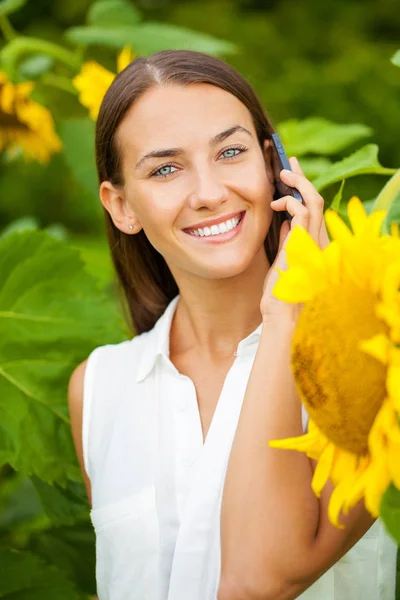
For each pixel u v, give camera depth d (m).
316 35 7.79
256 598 1.66
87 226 7.23
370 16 7.79
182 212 1.89
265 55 7.60
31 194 7.57
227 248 1.88
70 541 2.86
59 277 2.62
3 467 3.58
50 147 3.47
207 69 1.91
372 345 1.25
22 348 2.54
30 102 3.26
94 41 3.21
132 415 2.07
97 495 2.10
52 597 2.54
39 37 7.57
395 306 1.28
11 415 2.48
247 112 1.94
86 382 2.26
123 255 2.32
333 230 1.39
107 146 2.03
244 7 8.31
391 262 1.31
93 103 2.79
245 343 1.91
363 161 2.16
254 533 1.64
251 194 1.87
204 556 1.83
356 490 1.31
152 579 1.94
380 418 1.28
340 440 1.36
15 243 2.60
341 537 1.64
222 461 1.85
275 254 2.05
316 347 1.36
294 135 2.99
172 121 1.87
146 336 2.22
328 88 6.90
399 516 1.30
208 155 1.87
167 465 1.97
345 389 1.33
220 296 2.00
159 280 2.34
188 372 2.06
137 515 1.98
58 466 2.46
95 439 2.19
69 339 2.55
